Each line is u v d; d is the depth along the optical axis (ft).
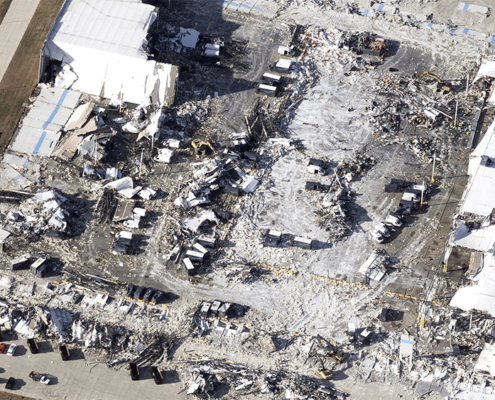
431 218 277.85
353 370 238.07
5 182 283.18
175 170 289.33
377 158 296.51
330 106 314.55
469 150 300.20
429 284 259.39
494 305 241.76
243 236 270.46
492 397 231.30
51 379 234.17
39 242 267.18
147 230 271.49
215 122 306.14
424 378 235.61
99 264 262.26
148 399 230.89
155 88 306.76
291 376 234.99
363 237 272.10
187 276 259.80
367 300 255.29
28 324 244.22
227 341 243.81
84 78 311.47
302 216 277.23
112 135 294.46
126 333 244.01
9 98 310.45
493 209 264.93
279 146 298.15
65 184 283.59
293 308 252.62
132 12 319.88
